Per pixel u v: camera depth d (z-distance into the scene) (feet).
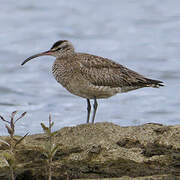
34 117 59.72
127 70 50.78
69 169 36.58
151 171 35.94
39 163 37.88
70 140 41.65
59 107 65.00
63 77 49.39
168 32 103.45
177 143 40.01
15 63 85.87
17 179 35.78
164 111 63.10
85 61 48.98
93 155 38.68
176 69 80.89
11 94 71.10
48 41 97.86
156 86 51.13
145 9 122.52
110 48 93.97
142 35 102.27
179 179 34.19
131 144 40.14
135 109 64.03
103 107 64.80
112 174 35.76
